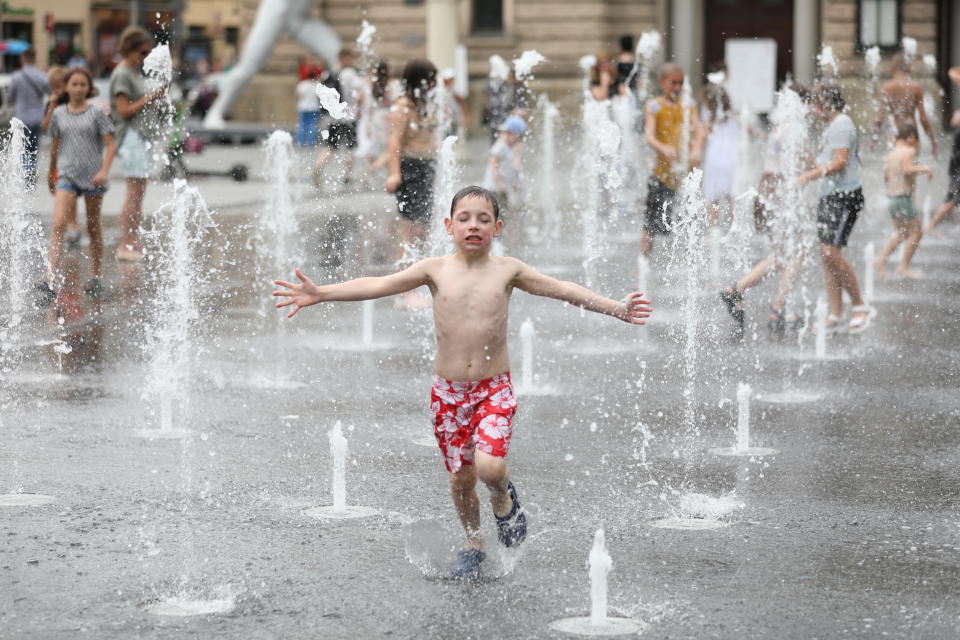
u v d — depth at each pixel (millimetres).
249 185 67375
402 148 32688
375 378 24562
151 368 25094
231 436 19938
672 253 44219
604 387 23766
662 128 38188
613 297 34594
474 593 13141
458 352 13453
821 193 29672
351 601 12906
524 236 50000
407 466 18250
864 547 14609
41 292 32625
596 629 12172
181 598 12977
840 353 27156
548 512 15992
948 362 26078
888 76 100875
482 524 15359
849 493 16891
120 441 19547
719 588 13281
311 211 56812
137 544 14680
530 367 24047
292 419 21141
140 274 36781
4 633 12055
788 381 24375
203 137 89500
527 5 102375
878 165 77062
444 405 13555
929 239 49688
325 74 91562
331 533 15109
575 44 102500
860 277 39094
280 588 13273
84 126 32438
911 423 20938
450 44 83438
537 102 102688
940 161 78625
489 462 13023
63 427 20359
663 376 24812
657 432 20344
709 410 21906
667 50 106000
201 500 16453
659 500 16531
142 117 38562
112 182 66562
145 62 38812
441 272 13602
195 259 40719
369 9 103062
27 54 55281
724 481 17469
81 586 13312
